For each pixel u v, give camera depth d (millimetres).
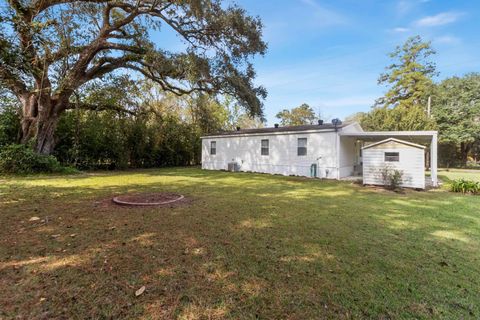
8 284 2398
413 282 2564
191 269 2766
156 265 2842
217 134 17375
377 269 2830
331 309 2117
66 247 3305
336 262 2988
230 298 2254
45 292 2279
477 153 25141
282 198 6836
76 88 12305
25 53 7992
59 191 7492
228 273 2695
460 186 8367
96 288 2357
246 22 11516
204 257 3070
